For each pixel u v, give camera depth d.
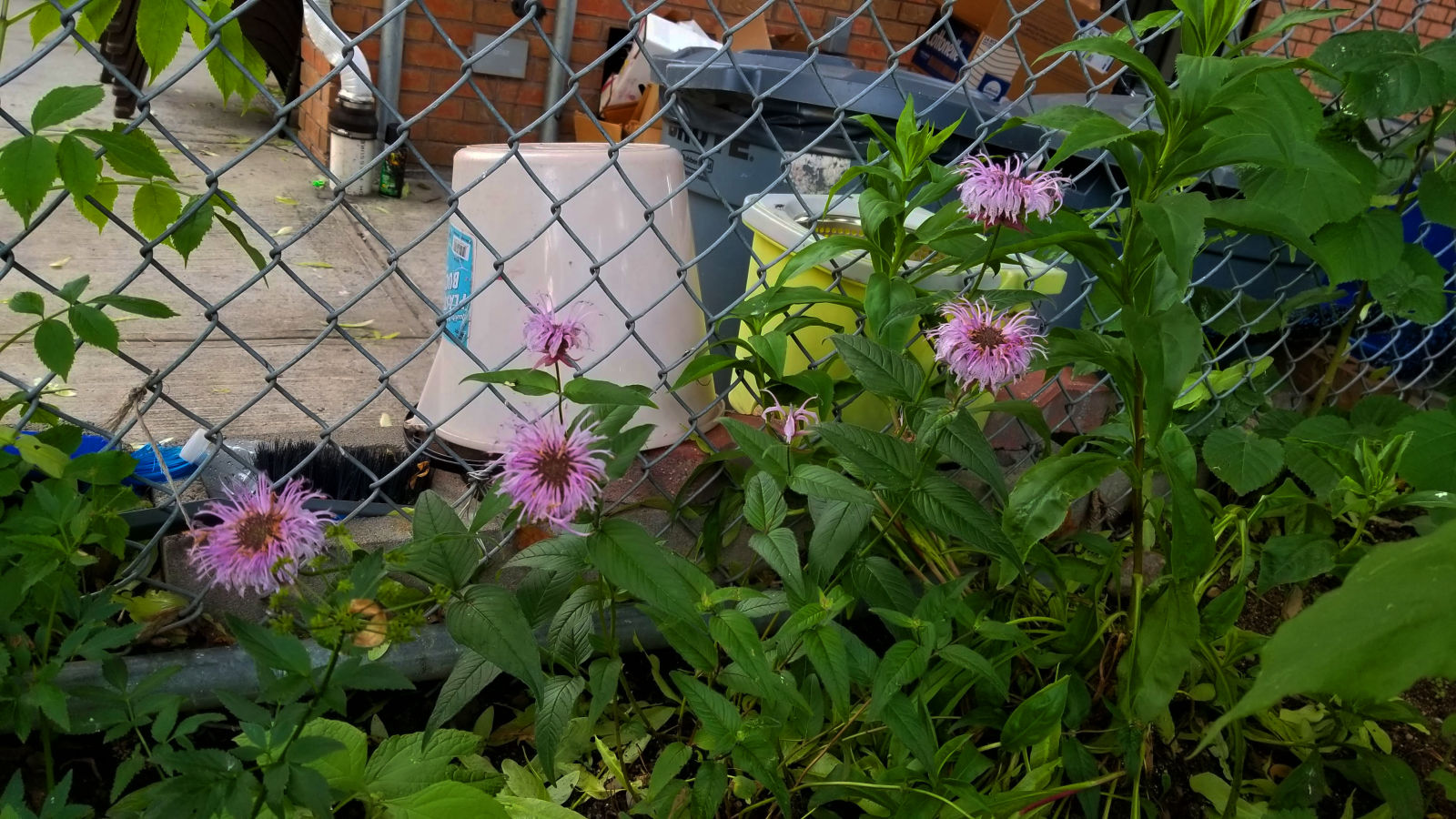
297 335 2.58
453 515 1.11
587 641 1.23
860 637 1.73
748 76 2.21
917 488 1.23
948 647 1.17
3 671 1.01
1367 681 0.53
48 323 1.08
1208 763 1.57
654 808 1.19
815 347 1.78
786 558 1.18
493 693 1.50
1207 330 2.15
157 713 1.24
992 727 1.39
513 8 4.41
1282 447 1.79
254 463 1.64
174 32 1.12
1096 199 2.23
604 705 1.18
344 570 1.07
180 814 0.85
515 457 0.95
